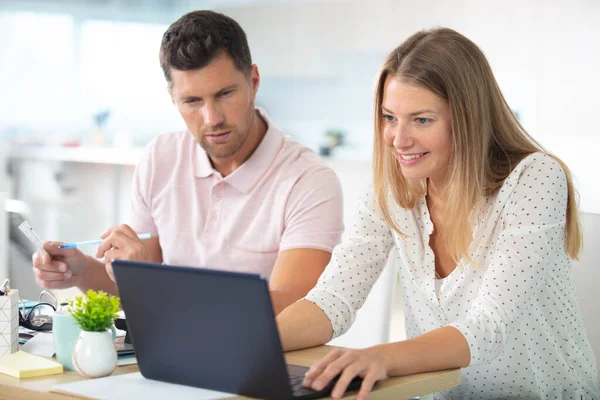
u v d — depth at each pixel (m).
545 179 1.50
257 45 6.53
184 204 2.12
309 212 2.00
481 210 1.57
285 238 2.00
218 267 2.05
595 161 5.02
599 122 5.05
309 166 2.06
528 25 5.28
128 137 5.91
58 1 6.54
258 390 1.16
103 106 6.78
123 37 6.79
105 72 6.77
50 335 1.58
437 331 1.35
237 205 2.06
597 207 4.79
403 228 1.67
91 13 6.67
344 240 1.73
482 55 1.52
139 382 1.26
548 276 1.58
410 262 1.67
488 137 1.53
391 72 1.50
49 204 4.43
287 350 1.46
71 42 6.63
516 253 1.44
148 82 6.91
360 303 1.64
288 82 6.55
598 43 5.04
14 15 6.43
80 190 4.27
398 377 1.28
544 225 1.46
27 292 4.09
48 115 6.60
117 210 4.07
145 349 1.26
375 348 1.28
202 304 1.16
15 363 1.34
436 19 5.66
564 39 5.16
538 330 1.58
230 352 1.17
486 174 1.55
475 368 1.63
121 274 1.24
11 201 4.36
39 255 1.87
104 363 1.30
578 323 1.66
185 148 2.16
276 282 1.92
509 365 1.60
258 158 2.06
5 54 6.43
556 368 1.62
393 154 1.61
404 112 1.46
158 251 2.20
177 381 1.24
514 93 5.40
